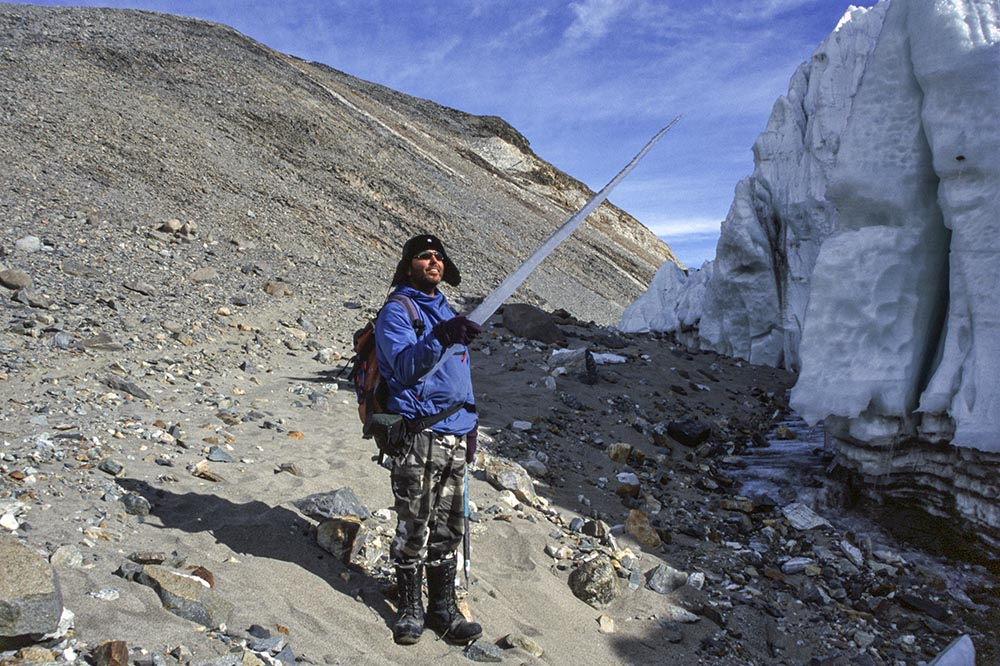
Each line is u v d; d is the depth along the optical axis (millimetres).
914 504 5645
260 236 15906
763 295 10969
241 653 2697
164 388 5988
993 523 5074
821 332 5852
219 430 5199
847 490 6004
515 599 3928
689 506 5902
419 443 3152
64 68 24438
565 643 3660
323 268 14148
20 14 31734
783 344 10883
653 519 5559
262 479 4449
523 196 50344
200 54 34906
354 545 3756
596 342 11000
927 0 5414
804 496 6070
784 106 11312
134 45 31547
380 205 28500
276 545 3691
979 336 5152
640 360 10289
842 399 5613
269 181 22469
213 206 16688
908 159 5676
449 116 62469
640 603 4273
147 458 4434
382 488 4703
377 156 34781
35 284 8133
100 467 4102
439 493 3230
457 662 3184
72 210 12078
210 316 8688
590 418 7523
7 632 2373
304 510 4074
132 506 3723
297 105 34719
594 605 4152
